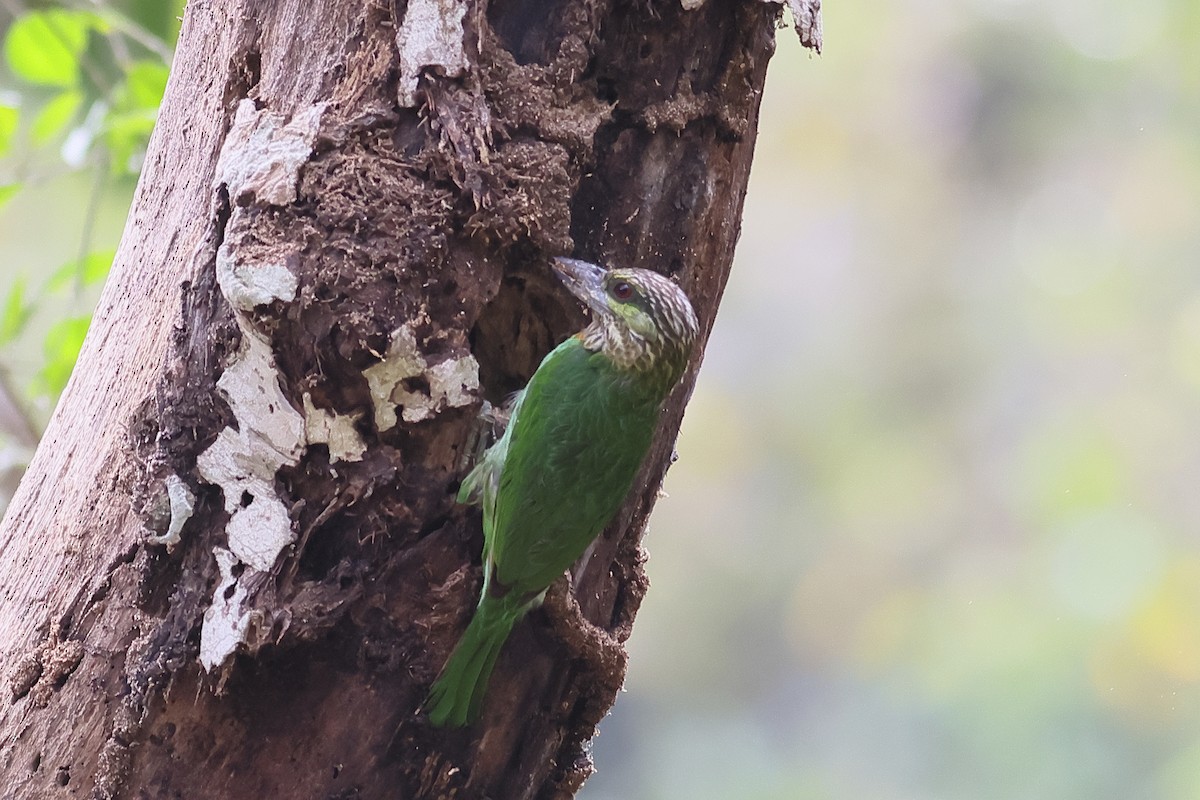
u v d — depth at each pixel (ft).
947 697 86.02
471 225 22.93
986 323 94.63
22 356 49.47
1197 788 76.18
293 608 22.68
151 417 24.16
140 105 38.47
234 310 22.26
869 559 94.73
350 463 22.91
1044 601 85.25
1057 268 93.09
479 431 24.45
